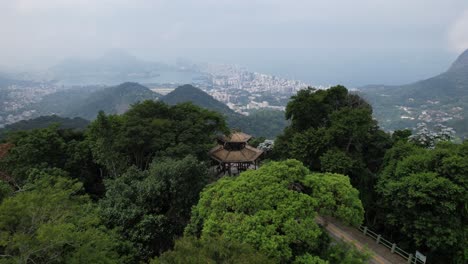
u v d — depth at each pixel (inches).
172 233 747.4
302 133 1089.4
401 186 756.6
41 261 469.4
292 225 484.1
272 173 583.8
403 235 889.5
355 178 958.4
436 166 763.4
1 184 735.1
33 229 478.3
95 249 502.9
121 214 702.5
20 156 1074.1
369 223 991.0
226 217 514.6
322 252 523.2
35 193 531.2
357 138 977.5
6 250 453.7
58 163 1175.6
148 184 768.9
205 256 380.5
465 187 697.0
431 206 737.0
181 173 783.1
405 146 911.0
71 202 603.2
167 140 1112.8
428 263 813.9
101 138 1096.2
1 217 440.1
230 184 601.9
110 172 1167.0
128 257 608.1
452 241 687.1
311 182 584.1
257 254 394.6
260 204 522.9
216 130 1400.1
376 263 727.1
